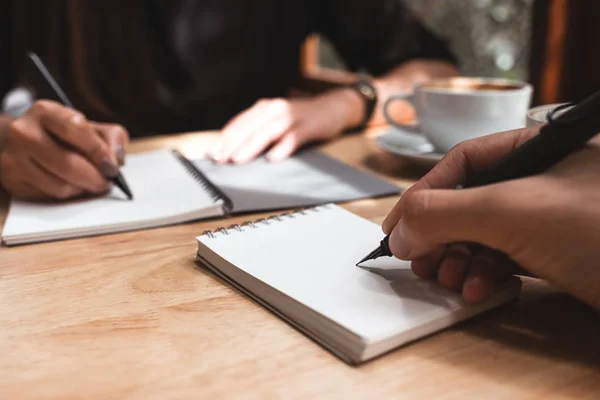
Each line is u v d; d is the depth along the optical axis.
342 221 0.54
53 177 0.64
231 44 1.42
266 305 0.42
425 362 0.35
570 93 1.22
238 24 1.41
